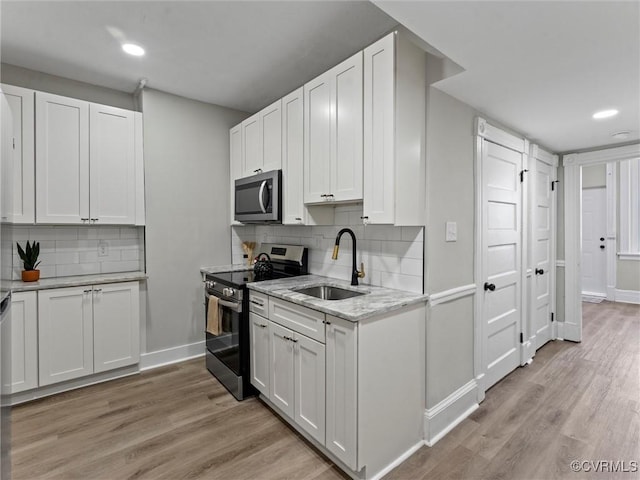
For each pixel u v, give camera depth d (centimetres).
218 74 270
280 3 184
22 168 244
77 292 258
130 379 279
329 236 274
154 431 209
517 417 224
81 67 259
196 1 182
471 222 235
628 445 194
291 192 253
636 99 221
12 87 240
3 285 135
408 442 190
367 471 167
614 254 550
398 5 135
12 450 191
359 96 194
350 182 201
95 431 209
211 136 335
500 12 138
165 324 310
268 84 289
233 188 340
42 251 275
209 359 293
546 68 182
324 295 247
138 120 293
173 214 313
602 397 248
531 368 299
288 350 205
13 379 234
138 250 319
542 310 350
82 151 268
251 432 208
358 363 162
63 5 185
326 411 179
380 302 182
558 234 375
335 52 236
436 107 203
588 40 156
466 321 231
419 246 203
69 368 255
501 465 180
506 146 273
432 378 203
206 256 334
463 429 212
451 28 149
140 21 201
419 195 194
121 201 286
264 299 227
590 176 576
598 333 394
